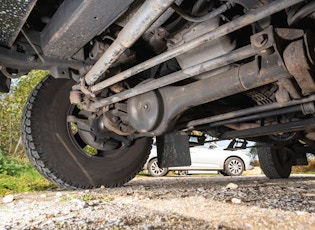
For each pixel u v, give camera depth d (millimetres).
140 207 1189
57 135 1964
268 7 851
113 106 1722
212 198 1398
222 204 1211
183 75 1197
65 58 1333
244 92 1555
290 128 1634
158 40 1361
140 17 916
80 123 2045
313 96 1169
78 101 1563
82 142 2240
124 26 1090
